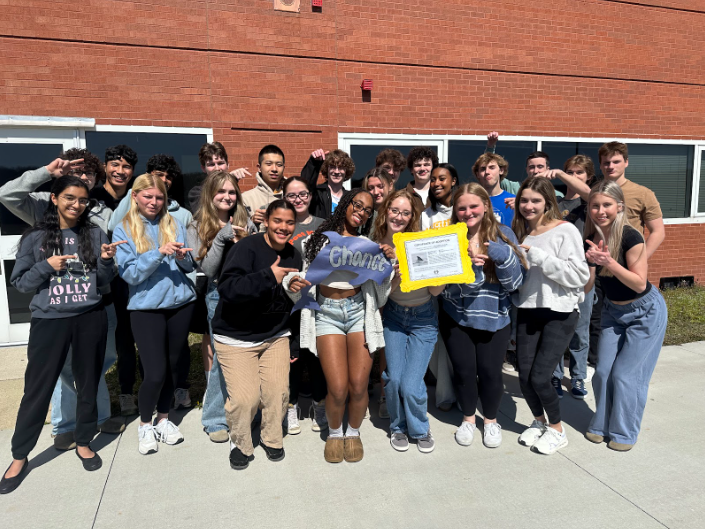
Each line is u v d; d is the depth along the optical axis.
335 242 2.83
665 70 7.24
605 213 3.10
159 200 3.07
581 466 3.00
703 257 7.66
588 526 2.44
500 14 6.37
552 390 3.15
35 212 3.16
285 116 5.75
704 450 3.17
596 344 4.55
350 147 6.04
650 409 3.75
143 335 3.07
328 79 5.85
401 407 3.24
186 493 2.73
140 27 5.18
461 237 2.95
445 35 6.20
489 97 6.47
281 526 2.46
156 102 5.31
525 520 2.49
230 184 3.24
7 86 4.88
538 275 3.10
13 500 2.66
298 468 2.98
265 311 2.88
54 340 2.80
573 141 6.94
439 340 3.70
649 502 2.63
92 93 5.12
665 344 5.21
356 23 5.87
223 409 3.33
